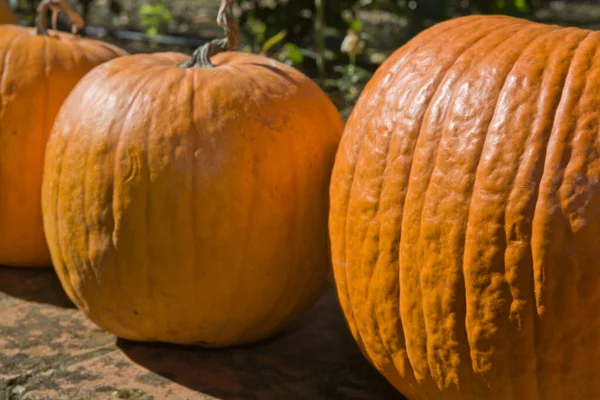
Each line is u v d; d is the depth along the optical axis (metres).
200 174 2.05
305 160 2.18
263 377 2.28
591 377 1.66
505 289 1.65
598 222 1.58
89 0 6.84
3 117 2.70
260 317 2.26
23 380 2.22
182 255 2.08
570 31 1.83
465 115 1.72
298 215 2.18
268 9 5.56
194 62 2.30
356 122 1.97
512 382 1.72
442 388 1.84
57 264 2.29
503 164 1.65
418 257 1.77
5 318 2.60
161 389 2.19
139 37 6.99
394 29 7.47
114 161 2.09
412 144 1.79
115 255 2.11
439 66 1.82
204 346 2.37
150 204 2.06
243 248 2.11
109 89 2.17
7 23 4.16
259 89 2.18
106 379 2.23
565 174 1.60
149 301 2.15
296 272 2.23
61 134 2.22
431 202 1.73
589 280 1.59
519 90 1.69
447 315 1.74
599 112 1.63
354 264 1.92
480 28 1.91
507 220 1.64
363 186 1.88
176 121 2.07
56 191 2.21
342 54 4.84
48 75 2.75
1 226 2.79
